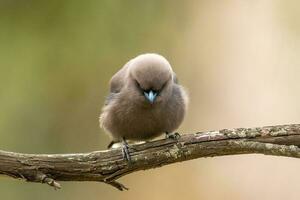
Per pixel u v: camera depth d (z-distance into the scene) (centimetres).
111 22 1545
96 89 1569
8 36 1528
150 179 1545
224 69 1636
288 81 1605
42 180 823
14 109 1534
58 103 1566
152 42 1578
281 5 1639
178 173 1534
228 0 1666
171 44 1597
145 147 849
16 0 1537
